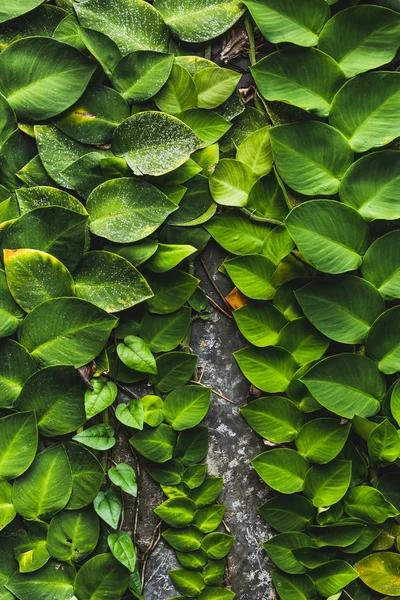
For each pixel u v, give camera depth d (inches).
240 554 46.8
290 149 44.6
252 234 45.8
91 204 44.0
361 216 44.5
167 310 45.3
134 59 44.1
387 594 46.1
